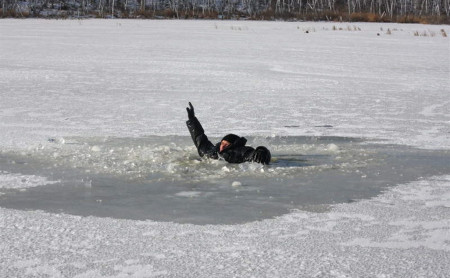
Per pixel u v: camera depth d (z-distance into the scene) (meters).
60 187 7.89
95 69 25.88
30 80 21.58
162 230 6.12
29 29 59.25
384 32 65.19
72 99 17.09
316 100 17.47
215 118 14.09
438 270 5.07
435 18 104.69
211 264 5.20
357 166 9.20
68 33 53.66
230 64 28.66
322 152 10.30
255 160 9.10
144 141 11.16
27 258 5.35
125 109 15.38
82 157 9.67
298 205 7.06
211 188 7.85
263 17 104.12
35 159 9.54
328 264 5.20
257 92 19.17
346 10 125.50
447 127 13.09
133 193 7.60
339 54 36.19
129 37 49.19
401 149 10.62
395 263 5.23
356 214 6.70
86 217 6.59
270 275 4.96
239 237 5.90
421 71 27.11
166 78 22.84
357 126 13.16
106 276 4.96
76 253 5.47
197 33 56.69
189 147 10.57
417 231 6.11
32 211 6.82
